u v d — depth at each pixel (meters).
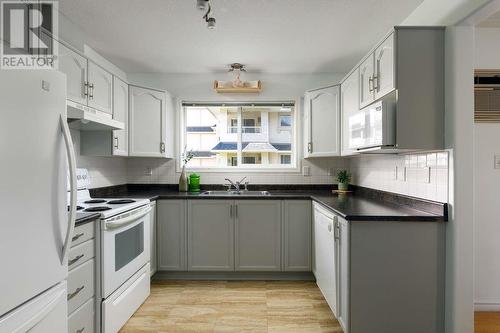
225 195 2.97
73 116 1.92
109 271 1.92
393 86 1.80
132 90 3.05
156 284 2.89
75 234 1.64
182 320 2.21
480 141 2.32
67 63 2.06
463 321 1.73
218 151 3.70
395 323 1.81
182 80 3.56
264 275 3.02
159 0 2.00
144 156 3.13
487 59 2.30
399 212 1.93
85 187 2.60
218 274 3.03
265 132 3.74
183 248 2.98
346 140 2.75
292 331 2.06
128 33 2.48
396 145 1.81
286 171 3.55
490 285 2.32
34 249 1.11
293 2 2.02
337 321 2.19
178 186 3.55
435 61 1.81
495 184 2.31
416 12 2.12
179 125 3.56
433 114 1.81
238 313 2.30
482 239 2.32
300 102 3.54
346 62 3.16
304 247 2.95
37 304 1.13
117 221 1.99
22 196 1.05
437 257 1.81
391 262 1.81
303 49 2.82
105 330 1.87
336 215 2.05
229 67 3.31
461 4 1.67
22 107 1.05
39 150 1.13
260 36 2.54
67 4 2.04
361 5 2.06
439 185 1.86
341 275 1.96
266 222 2.96
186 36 2.54
